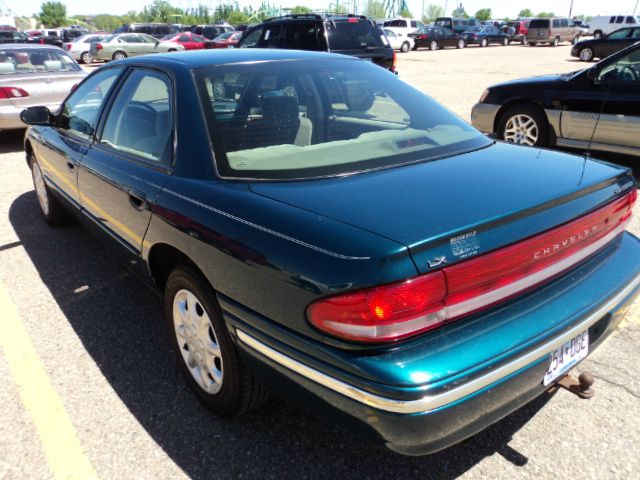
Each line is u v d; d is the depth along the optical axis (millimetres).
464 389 1705
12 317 3455
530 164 2408
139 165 2801
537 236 1945
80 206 3715
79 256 4367
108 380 2826
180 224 2324
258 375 2076
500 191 2053
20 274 4062
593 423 2459
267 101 2688
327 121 2777
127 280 3941
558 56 27625
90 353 3062
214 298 2254
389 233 1748
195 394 2641
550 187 2113
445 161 2422
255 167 2322
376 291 1657
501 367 1781
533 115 6824
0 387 2779
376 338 1687
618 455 2279
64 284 3896
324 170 2277
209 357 2428
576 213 2086
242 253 1992
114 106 3279
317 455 2320
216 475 2227
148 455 2332
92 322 3389
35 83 8070
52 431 2473
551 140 6742
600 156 7074
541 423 2467
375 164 2346
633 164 6742
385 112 2967
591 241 2203
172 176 2510
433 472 2223
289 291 1834
